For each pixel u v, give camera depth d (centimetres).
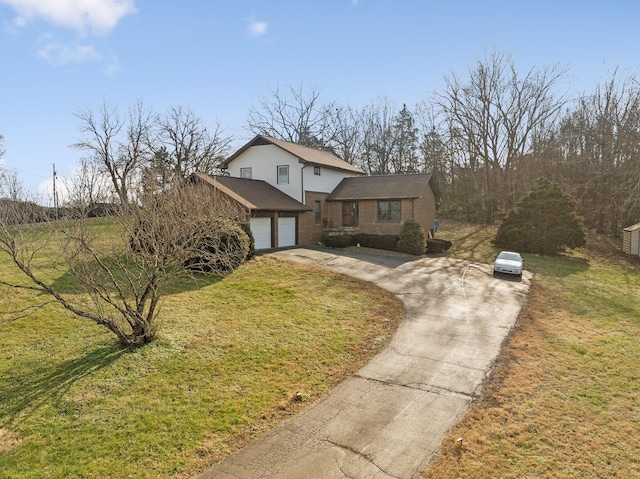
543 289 1617
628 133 2783
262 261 1803
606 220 3250
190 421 622
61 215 890
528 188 3619
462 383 771
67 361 780
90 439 567
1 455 528
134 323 859
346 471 522
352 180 3012
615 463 534
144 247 886
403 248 2427
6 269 1361
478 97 3588
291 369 817
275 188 2653
